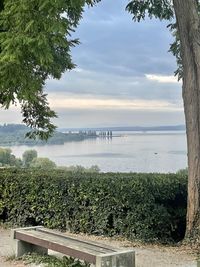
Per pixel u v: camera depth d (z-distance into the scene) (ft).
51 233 20.57
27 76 24.09
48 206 29.53
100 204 27.45
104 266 16.30
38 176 30.12
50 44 23.36
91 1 25.50
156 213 26.43
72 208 28.58
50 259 20.33
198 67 24.90
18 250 21.09
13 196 31.12
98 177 28.07
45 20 21.26
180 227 27.63
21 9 21.18
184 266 20.63
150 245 25.48
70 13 32.24
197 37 24.84
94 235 27.68
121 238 26.76
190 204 25.14
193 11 24.97
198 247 24.27
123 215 26.81
